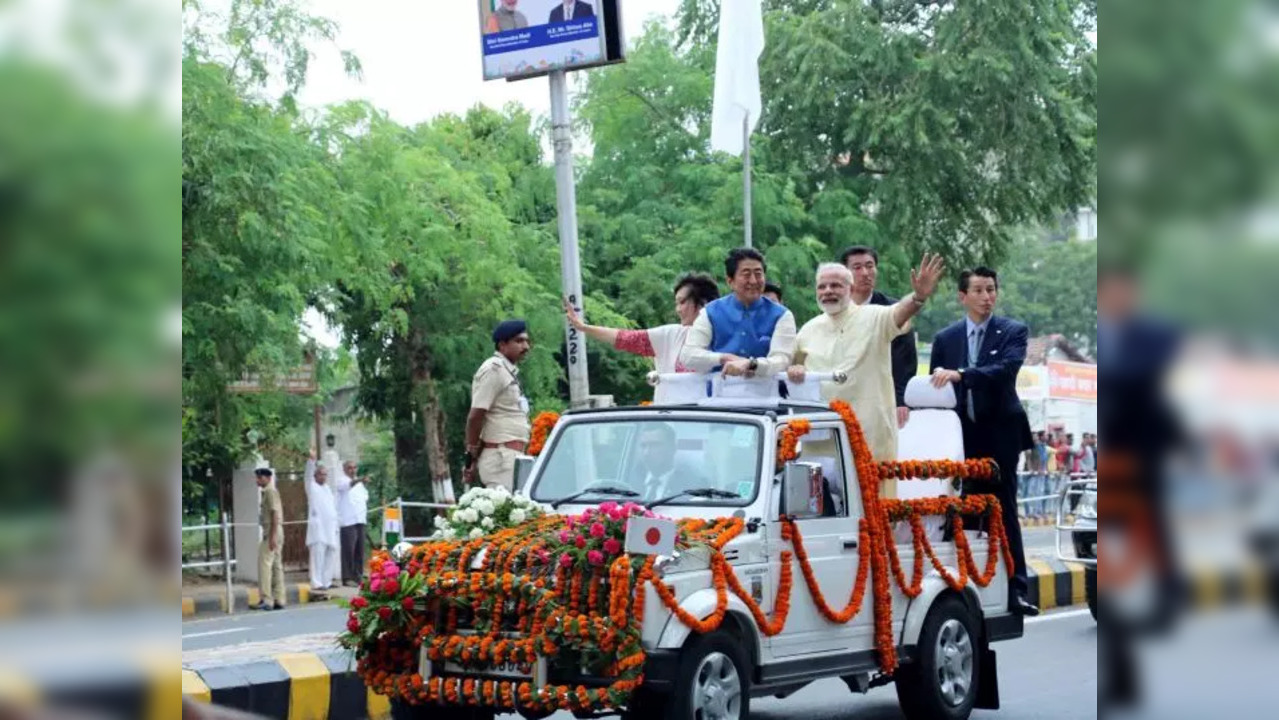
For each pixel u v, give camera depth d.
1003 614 10.40
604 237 29.70
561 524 8.08
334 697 9.76
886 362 10.06
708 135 31.17
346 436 39.19
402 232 25.61
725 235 29.42
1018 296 56.12
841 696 11.31
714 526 8.22
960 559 10.02
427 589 7.82
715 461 8.73
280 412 26.06
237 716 3.50
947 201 32.34
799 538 8.59
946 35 31.58
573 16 13.26
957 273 33.81
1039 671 12.22
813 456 9.16
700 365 9.70
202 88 19.17
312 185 21.23
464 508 8.41
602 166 31.33
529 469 9.17
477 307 27.80
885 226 31.81
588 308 27.67
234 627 16.62
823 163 32.56
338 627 16.33
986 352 11.13
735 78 17.38
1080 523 15.54
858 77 32.00
